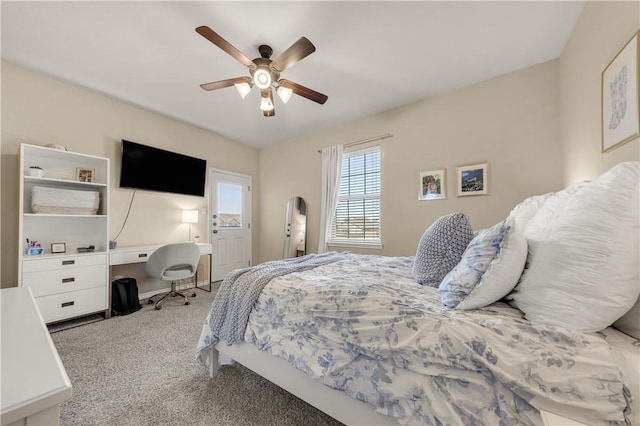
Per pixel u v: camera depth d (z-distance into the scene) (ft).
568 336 2.39
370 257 7.63
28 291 3.52
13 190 7.77
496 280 3.08
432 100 9.66
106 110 9.73
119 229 10.08
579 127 6.06
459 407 2.54
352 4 5.61
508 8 5.74
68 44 6.87
